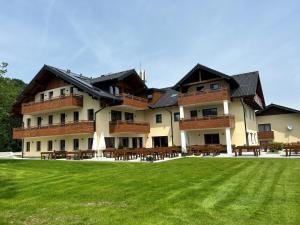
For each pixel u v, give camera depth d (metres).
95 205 7.34
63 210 6.98
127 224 5.68
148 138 33.72
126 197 8.05
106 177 11.98
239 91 27.86
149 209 6.70
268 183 9.42
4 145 53.41
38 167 18.97
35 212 6.91
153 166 15.70
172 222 5.70
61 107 29.08
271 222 5.57
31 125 34.66
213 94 27.09
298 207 6.53
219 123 26.41
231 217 5.93
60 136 31.02
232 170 12.98
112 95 29.36
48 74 31.86
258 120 35.31
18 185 10.97
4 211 7.10
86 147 28.66
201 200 7.38
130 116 32.72
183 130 28.59
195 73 29.38
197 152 26.06
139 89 33.69
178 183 9.89
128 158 23.28
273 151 26.06
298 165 13.91
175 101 32.09
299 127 32.91
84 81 31.64
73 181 11.29
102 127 28.33
